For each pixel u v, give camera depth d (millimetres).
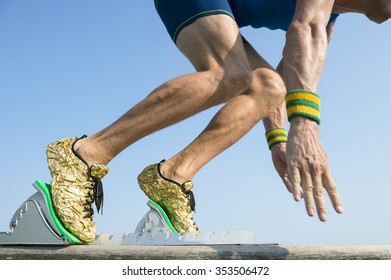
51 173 2229
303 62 1730
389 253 1797
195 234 2414
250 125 2648
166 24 2395
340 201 1595
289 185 2752
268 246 1845
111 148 2244
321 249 1800
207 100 2191
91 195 2225
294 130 1672
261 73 2617
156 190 2955
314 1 1843
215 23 2178
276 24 2588
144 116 2186
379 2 2566
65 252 1952
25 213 2150
